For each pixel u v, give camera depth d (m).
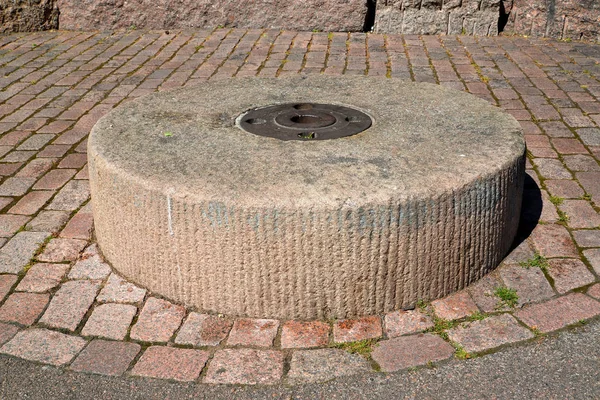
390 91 4.97
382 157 3.71
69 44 8.64
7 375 3.17
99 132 4.12
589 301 3.57
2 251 4.16
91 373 3.17
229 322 3.47
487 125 4.20
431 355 3.21
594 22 8.41
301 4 8.81
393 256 3.38
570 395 2.96
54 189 4.98
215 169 3.57
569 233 4.25
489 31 8.73
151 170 3.56
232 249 3.35
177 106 4.66
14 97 6.87
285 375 3.12
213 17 9.05
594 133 5.77
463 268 3.63
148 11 9.09
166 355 3.27
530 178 5.04
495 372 3.10
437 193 3.35
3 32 9.18
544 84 6.94
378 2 8.77
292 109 4.57
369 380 3.08
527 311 3.50
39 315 3.57
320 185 3.36
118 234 3.74
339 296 3.42
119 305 3.62
